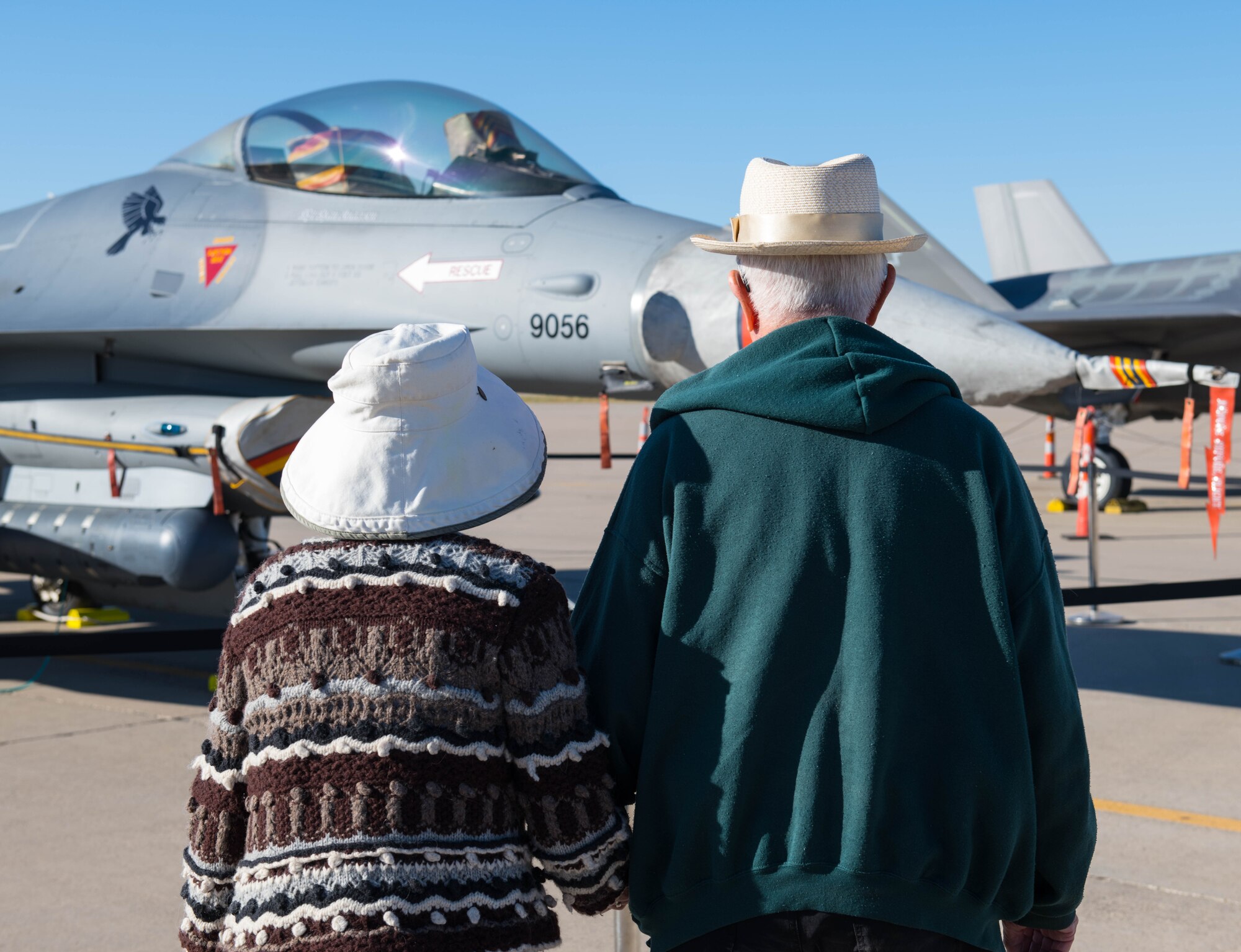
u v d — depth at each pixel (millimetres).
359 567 1356
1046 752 1542
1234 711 5676
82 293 6898
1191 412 7109
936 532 1460
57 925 3381
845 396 1472
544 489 17578
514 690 1356
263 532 6934
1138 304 13648
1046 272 16281
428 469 1408
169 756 5125
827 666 1451
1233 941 3254
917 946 1418
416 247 6031
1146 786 4602
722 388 1527
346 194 6348
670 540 1504
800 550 1452
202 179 6875
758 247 1563
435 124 6305
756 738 1441
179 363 6727
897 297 5297
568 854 1403
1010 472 1526
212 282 6461
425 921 1271
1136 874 3730
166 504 6270
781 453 1485
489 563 1373
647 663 1531
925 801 1438
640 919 1546
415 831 1287
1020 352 5020
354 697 1303
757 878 1435
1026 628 1508
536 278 5660
